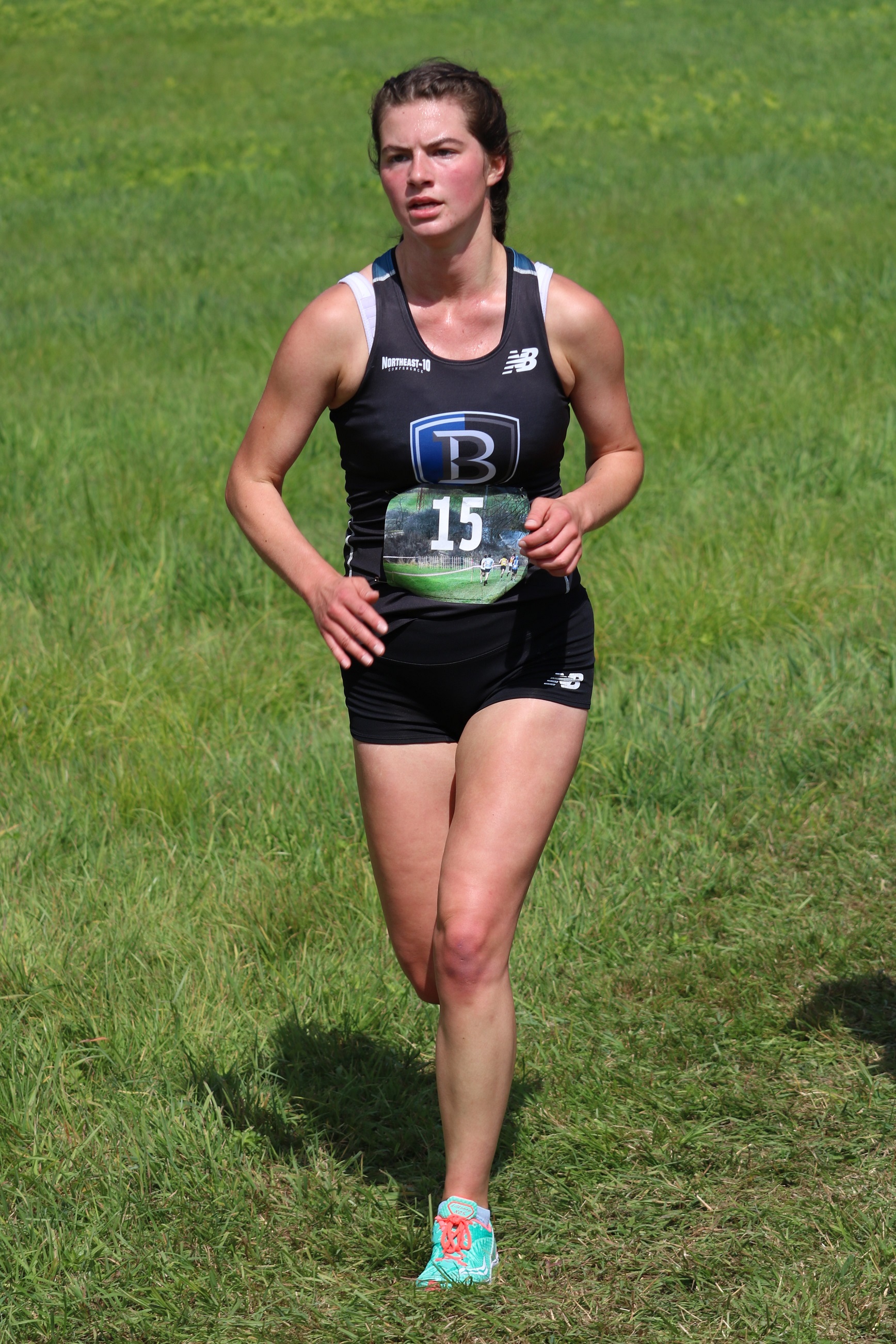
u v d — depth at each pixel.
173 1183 7.12
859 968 8.78
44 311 27.09
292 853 10.19
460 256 6.23
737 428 18.80
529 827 6.32
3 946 9.03
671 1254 6.60
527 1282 6.45
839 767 11.05
